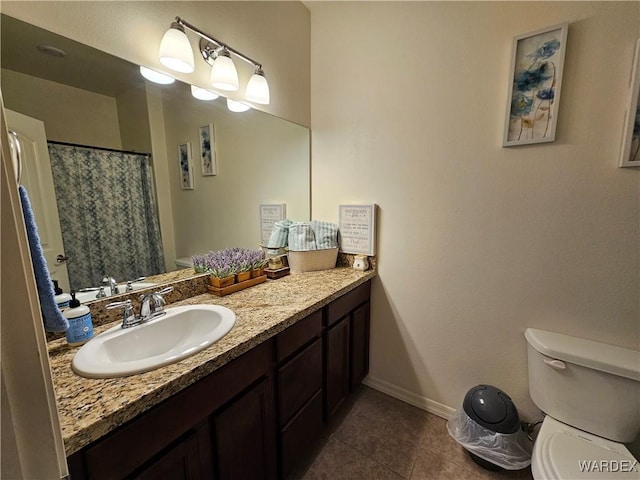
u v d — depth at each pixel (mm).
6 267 377
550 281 1301
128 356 955
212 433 875
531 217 1307
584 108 1146
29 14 824
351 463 1380
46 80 899
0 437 368
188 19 1206
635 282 1135
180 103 1279
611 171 1128
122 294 1109
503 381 1481
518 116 1270
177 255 1332
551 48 1173
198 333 1141
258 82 1440
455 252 1521
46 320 777
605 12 1073
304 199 1942
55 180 954
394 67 1578
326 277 1670
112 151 1090
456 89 1416
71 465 576
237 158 1532
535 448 1067
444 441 1504
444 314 1602
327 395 1455
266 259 1714
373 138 1694
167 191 1277
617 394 1068
